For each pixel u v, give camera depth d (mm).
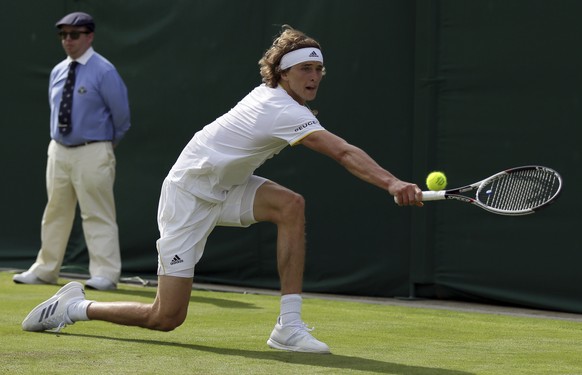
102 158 24672
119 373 13008
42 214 29891
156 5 28031
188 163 14859
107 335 16547
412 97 24219
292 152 25844
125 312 15336
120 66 28641
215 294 24750
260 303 22609
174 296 14844
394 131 24438
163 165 27969
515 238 22844
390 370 13570
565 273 22203
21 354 14469
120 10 28625
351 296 25062
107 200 24969
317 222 25562
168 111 27828
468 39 23406
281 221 14930
